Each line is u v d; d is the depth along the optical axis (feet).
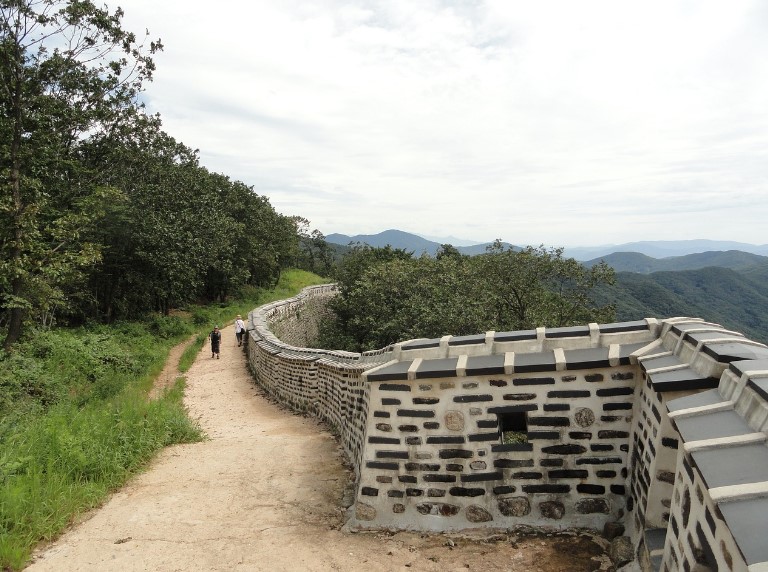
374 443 17.79
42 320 67.56
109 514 18.92
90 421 27.22
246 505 19.71
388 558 15.38
